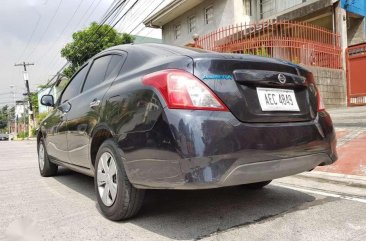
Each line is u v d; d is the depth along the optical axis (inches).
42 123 221.9
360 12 567.2
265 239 107.4
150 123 108.5
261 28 483.2
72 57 1017.5
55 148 196.4
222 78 108.9
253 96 112.8
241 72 112.0
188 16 864.3
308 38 491.5
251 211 134.6
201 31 816.9
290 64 128.6
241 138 104.7
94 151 146.6
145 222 125.3
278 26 479.2
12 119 3508.9
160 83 109.7
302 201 146.3
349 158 208.4
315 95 132.1
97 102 142.5
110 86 140.6
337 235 108.4
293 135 115.3
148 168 109.3
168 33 954.1
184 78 106.6
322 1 535.8
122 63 145.4
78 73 191.9
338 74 504.4
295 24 472.4
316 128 124.0
